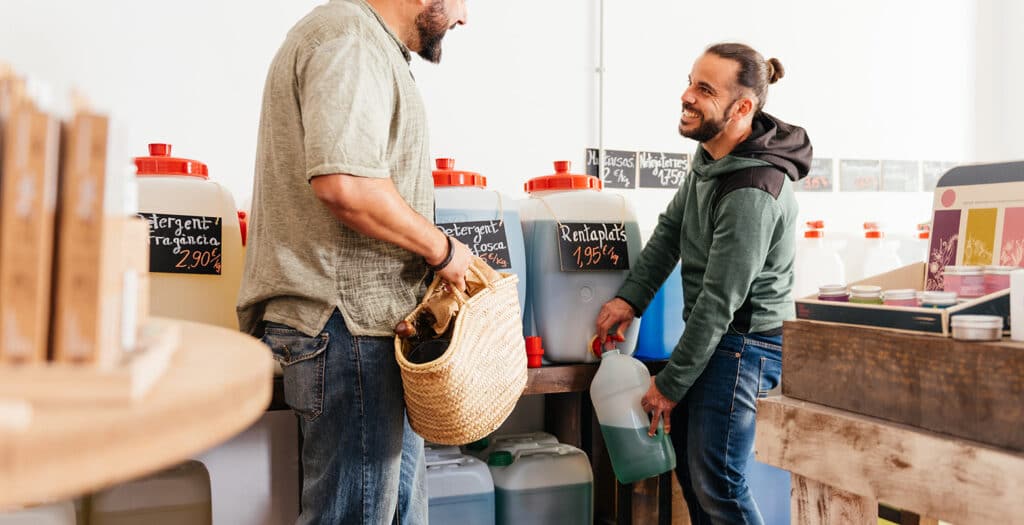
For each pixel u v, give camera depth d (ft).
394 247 4.79
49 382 1.85
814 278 9.41
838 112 10.96
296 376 4.73
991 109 12.02
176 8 7.55
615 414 6.90
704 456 6.64
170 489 6.19
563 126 9.17
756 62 6.76
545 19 9.08
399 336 4.69
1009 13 12.14
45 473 1.62
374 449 4.75
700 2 9.95
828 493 4.20
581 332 7.27
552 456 7.54
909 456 3.66
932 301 3.93
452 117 8.64
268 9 7.95
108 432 1.72
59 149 2.02
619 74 9.45
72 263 1.98
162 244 6.12
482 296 4.73
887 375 3.89
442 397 4.48
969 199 4.58
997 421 3.38
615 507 8.03
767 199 6.32
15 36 6.78
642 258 7.48
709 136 6.81
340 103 4.38
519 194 8.98
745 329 6.65
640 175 9.56
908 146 11.44
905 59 11.41
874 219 11.20
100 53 7.21
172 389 2.02
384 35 4.84
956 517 3.45
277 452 6.45
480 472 7.09
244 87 7.86
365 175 4.36
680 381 6.48
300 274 4.68
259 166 5.02
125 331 2.18
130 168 2.52
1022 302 3.52
